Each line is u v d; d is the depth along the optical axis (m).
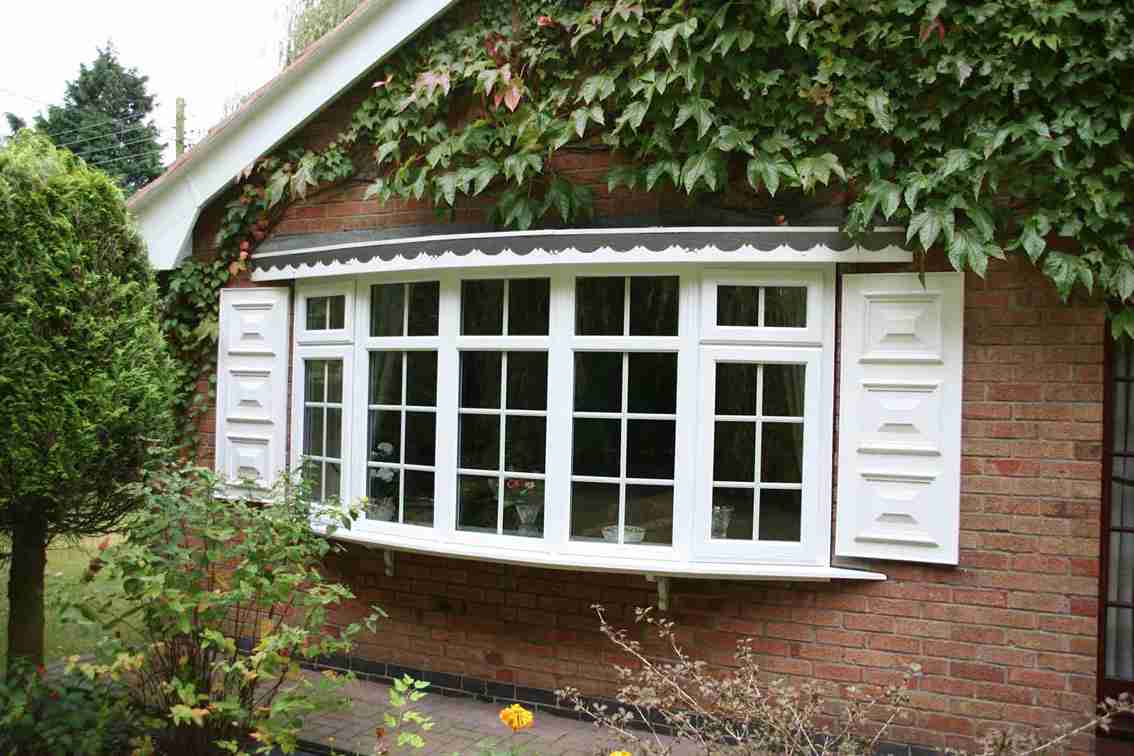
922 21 3.97
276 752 4.28
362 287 5.25
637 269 4.51
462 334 4.89
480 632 5.10
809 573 4.25
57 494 4.49
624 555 4.48
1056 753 3.94
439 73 4.98
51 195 4.46
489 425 4.82
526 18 4.86
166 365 5.07
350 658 5.48
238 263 5.81
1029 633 4.04
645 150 4.43
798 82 4.23
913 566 4.23
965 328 4.16
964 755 3.19
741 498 4.41
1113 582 4.38
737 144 4.22
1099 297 3.96
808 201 4.38
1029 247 3.85
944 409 4.14
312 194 5.61
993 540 4.10
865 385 4.27
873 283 4.25
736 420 4.42
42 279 4.37
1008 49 3.90
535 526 4.69
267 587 3.83
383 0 5.09
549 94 4.79
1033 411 4.05
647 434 4.52
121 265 4.81
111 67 28.56
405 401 5.10
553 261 4.50
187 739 3.91
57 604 3.90
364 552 5.48
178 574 3.76
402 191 5.00
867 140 4.20
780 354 4.37
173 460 5.04
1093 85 3.83
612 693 4.76
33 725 3.77
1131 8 3.72
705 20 4.32
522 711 3.15
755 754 3.06
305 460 5.16
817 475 4.35
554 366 4.62
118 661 3.63
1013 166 3.96
